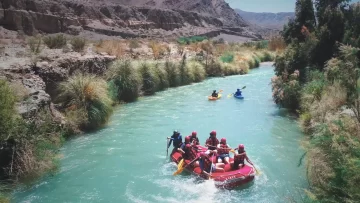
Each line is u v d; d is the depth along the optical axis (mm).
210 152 10492
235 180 9250
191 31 102375
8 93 9516
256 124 14938
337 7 18562
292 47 19047
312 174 8070
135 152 11742
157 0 157625
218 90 23125
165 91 22344
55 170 9938
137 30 84000
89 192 8922
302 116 13945
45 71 14297
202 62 29594
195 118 15977
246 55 37938
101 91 14938
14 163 8953
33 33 54906
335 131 8180
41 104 11516
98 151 11695
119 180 9656
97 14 79625
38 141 9680
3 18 52344
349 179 6270
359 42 15547
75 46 23016
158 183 9531
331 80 13227
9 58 15883
